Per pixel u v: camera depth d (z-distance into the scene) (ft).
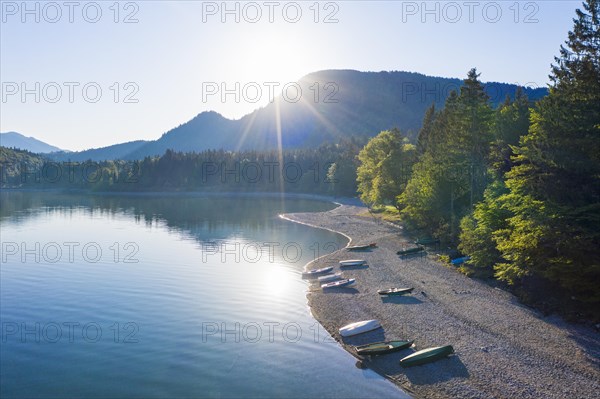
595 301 98.37
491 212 139.74
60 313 122.62
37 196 654.12
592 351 85.20
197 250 214.90
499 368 81.51
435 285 135.44
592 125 107.24
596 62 111.24
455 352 89.04
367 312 116.57
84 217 368.48
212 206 476.95
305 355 93.81
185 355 94.38
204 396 77.61
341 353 94.63
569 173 108.58
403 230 255.50
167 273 167.22
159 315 119.96
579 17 113.19
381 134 330.54
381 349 91.45
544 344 89.61
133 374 85.66
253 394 77.66
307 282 152.35
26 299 135.44
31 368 88.79
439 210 209.05
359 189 356.79
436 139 253.65
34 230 289.33
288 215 371.97
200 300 133.39
